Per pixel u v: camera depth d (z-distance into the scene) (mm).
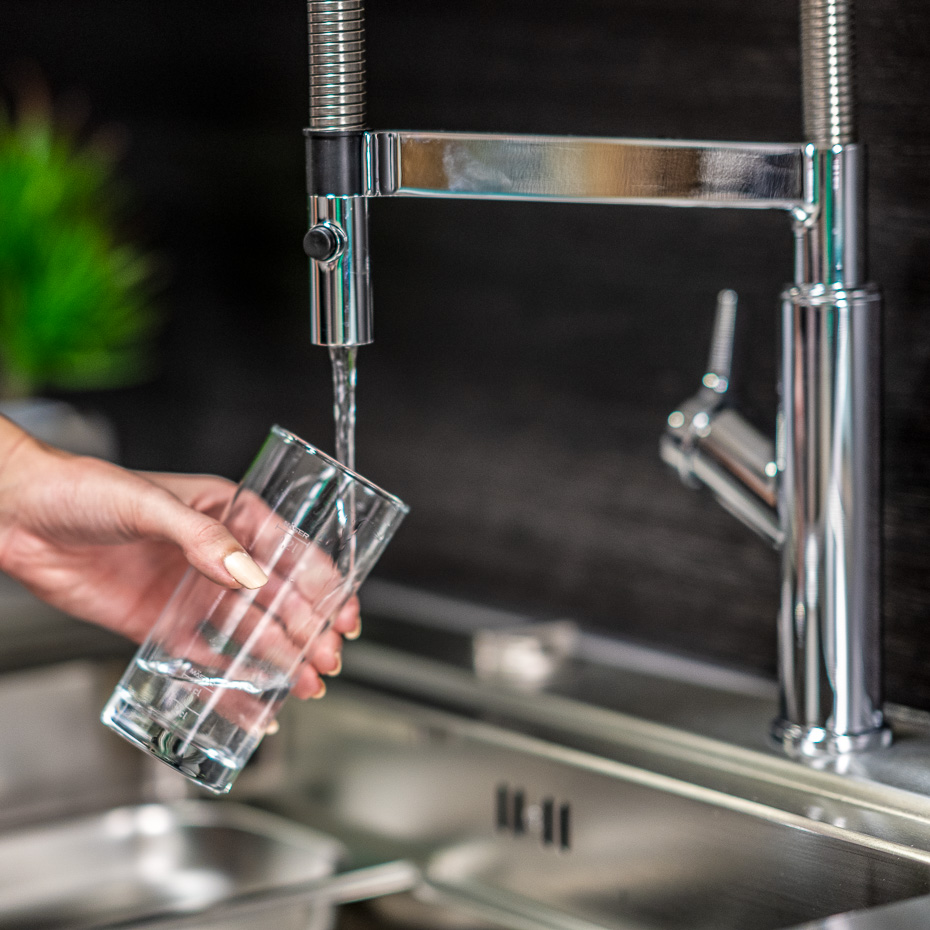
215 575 735
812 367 833
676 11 1071
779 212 1021
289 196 1431
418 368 1316
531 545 1236
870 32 943
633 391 1139
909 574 960
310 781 1174
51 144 1593
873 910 698
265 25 1426
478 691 1083
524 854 1001
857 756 869
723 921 871
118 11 1573
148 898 1124
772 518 918
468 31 1226
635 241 1125
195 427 1565
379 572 1378
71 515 861
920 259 933
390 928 997
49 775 1206
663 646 1139
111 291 1505
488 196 787
